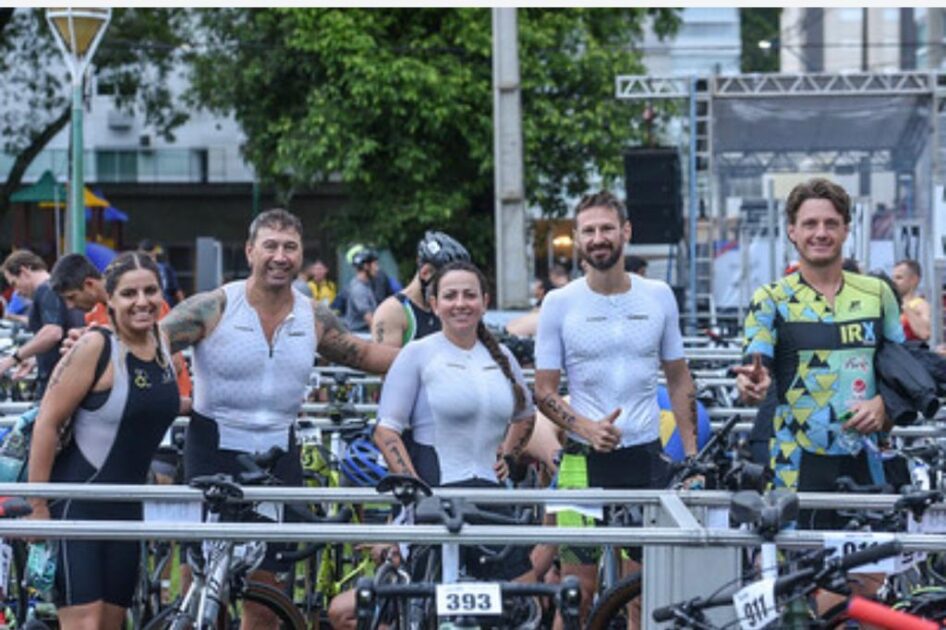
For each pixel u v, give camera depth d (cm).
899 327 697
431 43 3244
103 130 4981
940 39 4397
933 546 503
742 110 2492
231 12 3509
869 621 432
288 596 707
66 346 809
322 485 938
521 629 554
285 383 730
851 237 1783
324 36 3212
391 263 3366
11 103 4112
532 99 3306
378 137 3288
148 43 3884
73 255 945
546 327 769
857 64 5522
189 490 589
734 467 712
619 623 662
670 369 783
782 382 702
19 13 4047
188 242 4922
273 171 3394
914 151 2558
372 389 1313
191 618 595
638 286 773
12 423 883
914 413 681
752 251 2577
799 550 559
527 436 763
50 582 658
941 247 1712
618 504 600
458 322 718
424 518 512
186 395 918
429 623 615
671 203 2361
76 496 590
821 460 695
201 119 4919
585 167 3388
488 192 3409
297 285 1998
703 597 509
